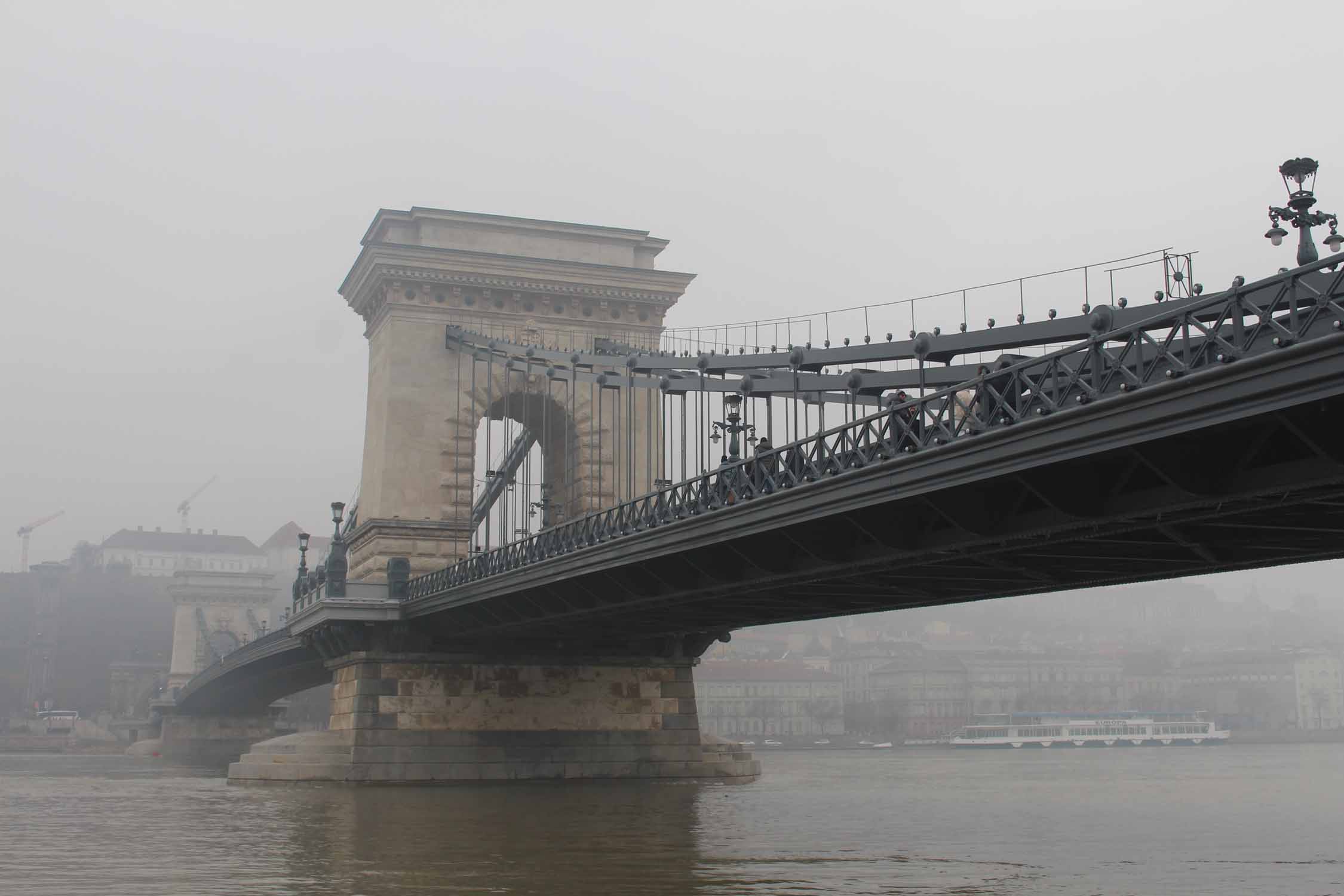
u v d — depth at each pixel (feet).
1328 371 65.31
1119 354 81.25
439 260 244.01
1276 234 71.41
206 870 98.37
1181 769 328.90
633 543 135.64
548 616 171.32
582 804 161.89
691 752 218.59
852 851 112.27
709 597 137.69
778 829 132.87
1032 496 93.91
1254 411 69.26
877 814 155.22
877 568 111.45
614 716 214.69
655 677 218.38
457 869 99.04
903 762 413.18
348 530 255.91
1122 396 76.64
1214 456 78.54
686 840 120.26
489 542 236.63
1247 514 83.46
